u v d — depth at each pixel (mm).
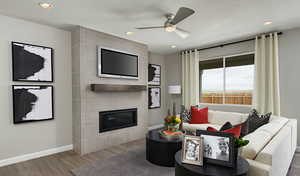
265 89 3607
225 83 4465
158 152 2666
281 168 1767
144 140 4105
